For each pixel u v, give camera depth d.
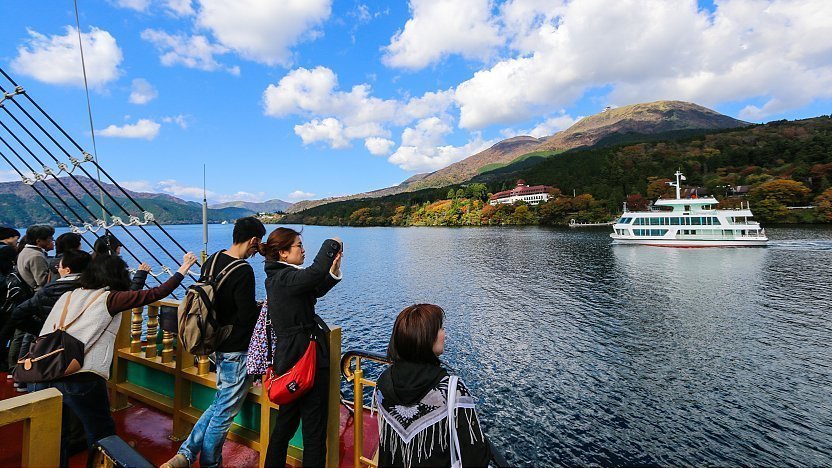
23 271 4.25
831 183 112.31
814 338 23.98
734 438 14.20
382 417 1.95
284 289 2.51
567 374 19.72
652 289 38.59
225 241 109.06
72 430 3.34
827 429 14.56
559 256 64.12
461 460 1.70
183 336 2.64
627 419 15.55
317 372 2.62
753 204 111.44
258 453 3.49
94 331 2.69
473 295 38.69
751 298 33.91
